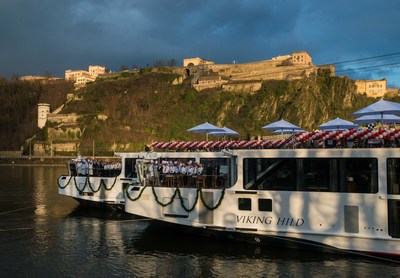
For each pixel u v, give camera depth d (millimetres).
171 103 156375
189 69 174375
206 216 17656
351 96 150875
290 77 150875
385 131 15961
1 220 24406
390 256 14680
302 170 16016
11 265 15391
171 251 16984
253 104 146750
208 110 150375
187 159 22344
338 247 15461
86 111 152500
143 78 169500
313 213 15758
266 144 20875
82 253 16984
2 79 194750
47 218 25000
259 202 16672
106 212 26828
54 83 188500
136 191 19219
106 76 184750
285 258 15727
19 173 76625
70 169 29422
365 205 14984
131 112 152500
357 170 15180
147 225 22453
